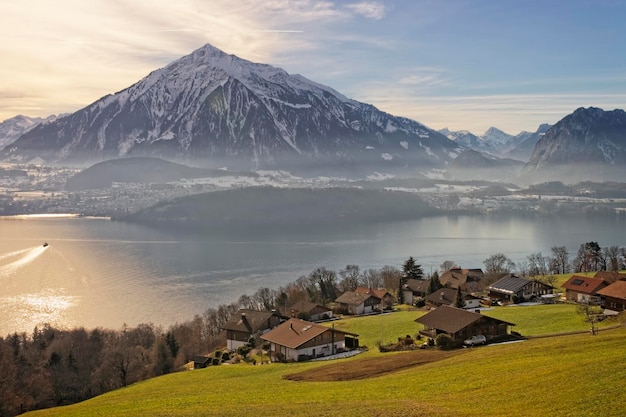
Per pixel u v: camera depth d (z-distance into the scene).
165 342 119.62
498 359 63.09
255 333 118.12
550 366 54.31
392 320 117.00
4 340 130.25
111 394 76.31
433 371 62.91
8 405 90.94
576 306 108.62
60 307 188.75
